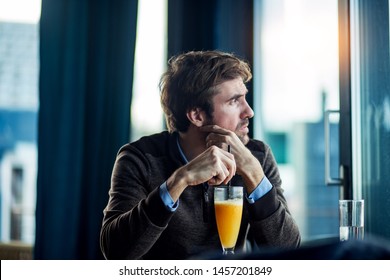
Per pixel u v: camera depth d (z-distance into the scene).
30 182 4.02
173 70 1.71
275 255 0.52
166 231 1.57
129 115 3.40
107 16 3.42
